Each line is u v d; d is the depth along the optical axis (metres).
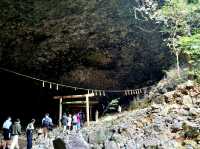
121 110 28.28
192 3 21.73
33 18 19.33
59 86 28.44
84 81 27.97
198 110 10.90
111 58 26.14
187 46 14.57
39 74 26.42
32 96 29.05
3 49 22.30
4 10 17.95
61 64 25.77
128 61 26.75
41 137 19.31
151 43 25.58
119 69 27.39
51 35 21.81
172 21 23.06
